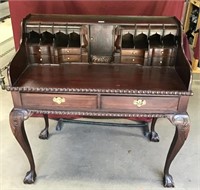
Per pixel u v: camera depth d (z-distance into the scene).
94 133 2.01
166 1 1.81
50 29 1.43
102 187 1.52
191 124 2.09
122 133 2.01
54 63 1.48
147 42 1.43
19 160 1.71
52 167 1.66
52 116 2.12
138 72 1.41
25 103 1.26
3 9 3.61
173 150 1.40
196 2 3.21
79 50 1.46
